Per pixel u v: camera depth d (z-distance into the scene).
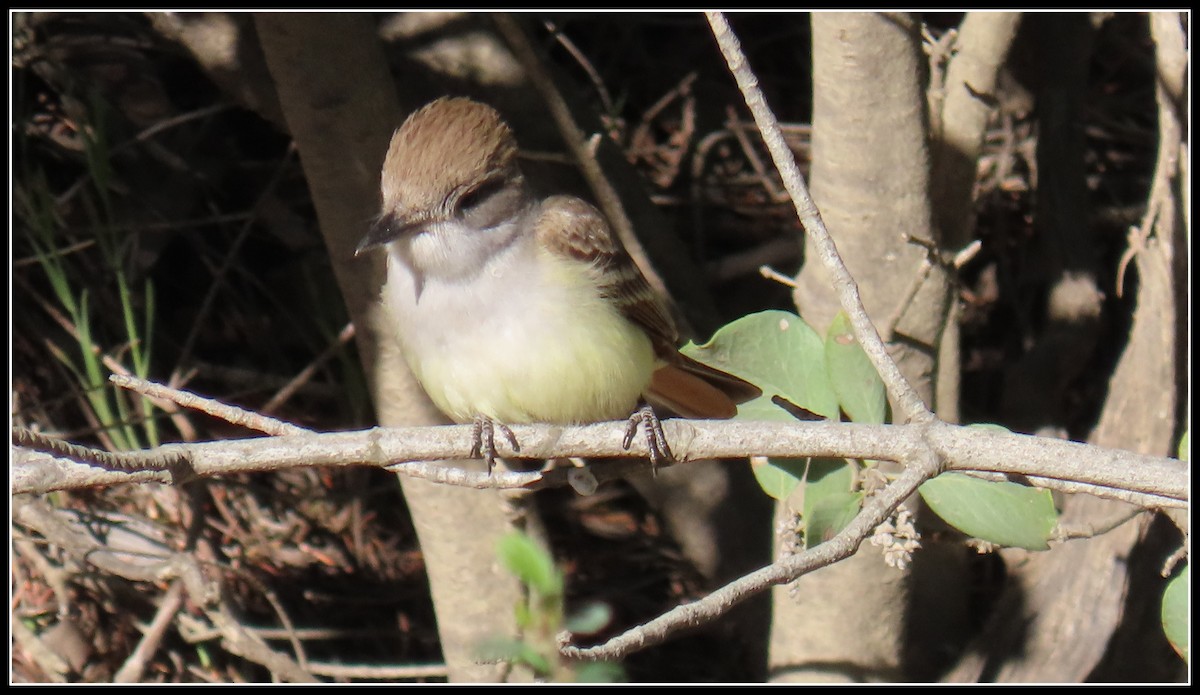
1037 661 10.09
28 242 12.53
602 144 12.00
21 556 11.50
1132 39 14.44
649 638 4.77
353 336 12.88
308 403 13.24
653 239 12.22
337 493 12.82
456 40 11.73
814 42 8.49
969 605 11.28
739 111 15.16
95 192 13.09
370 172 9.07
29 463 6.05
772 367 7.20
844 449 6.27
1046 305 12.45
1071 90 12.31
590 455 6.67
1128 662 9.94
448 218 7.57
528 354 7.60
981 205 13.41
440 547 10.28
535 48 11.94
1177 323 9.54
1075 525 8.42
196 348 13.39
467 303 7.61
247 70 11.47
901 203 8.60
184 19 11.41
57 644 11.17
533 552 4.16
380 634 12.38
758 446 6.46
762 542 12.22
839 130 8.48
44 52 12.79
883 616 9.65
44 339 12.19
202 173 13.45
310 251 13.47
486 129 7.82
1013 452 6.08
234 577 12.10
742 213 14.64
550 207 7.98
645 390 8.23
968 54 9.54
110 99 13.23
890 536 6.69
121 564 10.41
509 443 6.64
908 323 8.78
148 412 11.65
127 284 12.57
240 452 6.27
